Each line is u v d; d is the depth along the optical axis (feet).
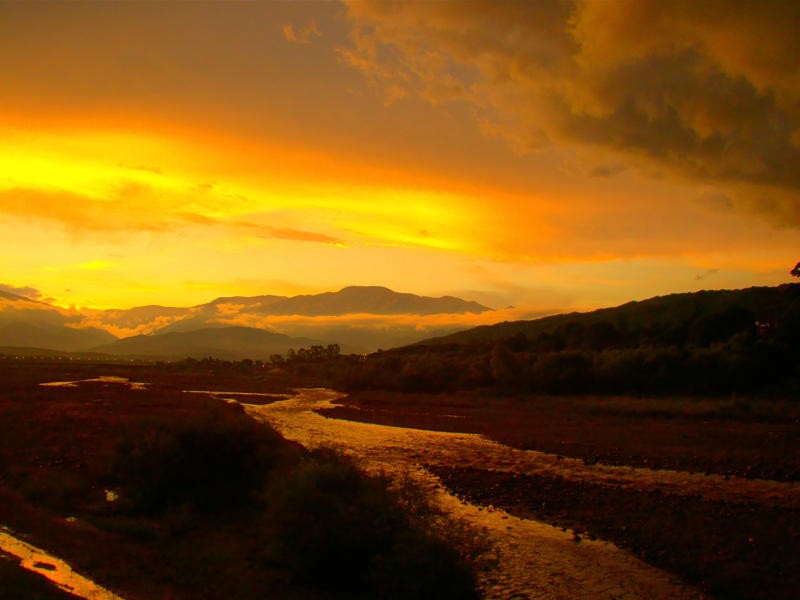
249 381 345.72
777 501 62.39
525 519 57.00
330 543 38.45
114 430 88.53
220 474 56.54
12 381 226.79
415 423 137.28
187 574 37.70
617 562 45.37
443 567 36.83
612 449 95.61
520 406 177.58
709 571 43.37
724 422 130.93
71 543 38.81
